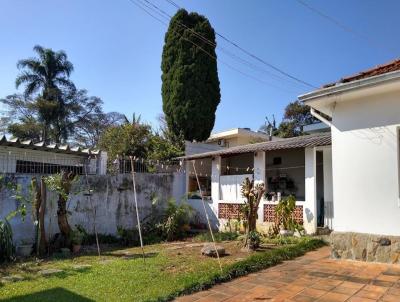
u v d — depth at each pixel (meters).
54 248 10.04
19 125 32.72
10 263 8.41
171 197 15.03
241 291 5.73
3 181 10.00
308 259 7.71
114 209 13.06
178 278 6.40
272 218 12.59
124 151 20.86
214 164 15.47
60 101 34.38
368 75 7.55
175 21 23.11
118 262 8.22
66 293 5.86
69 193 11.49
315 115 8.55
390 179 7.02
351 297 5.16
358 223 7.38
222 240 11.46
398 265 6.74
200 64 22.47
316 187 12.14
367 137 7.38
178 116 22.22
